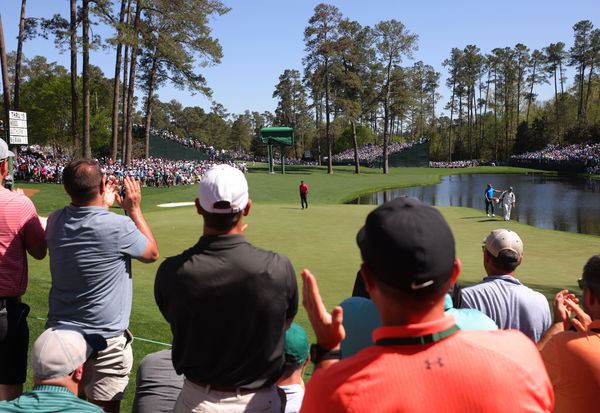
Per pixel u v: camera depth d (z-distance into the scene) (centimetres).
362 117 7569
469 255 1488
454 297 253
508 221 2447
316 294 161
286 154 13688
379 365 126
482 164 10819
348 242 1683
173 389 284
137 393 290
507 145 12075
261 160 11200
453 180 6812
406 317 130
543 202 3862
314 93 6925
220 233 213
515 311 300
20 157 4056
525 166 9731
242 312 204
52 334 222
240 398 211
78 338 224
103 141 6694
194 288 203
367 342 184
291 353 255
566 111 11012
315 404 129
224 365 209
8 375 318
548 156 9156
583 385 197
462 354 126
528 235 1950
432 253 124
